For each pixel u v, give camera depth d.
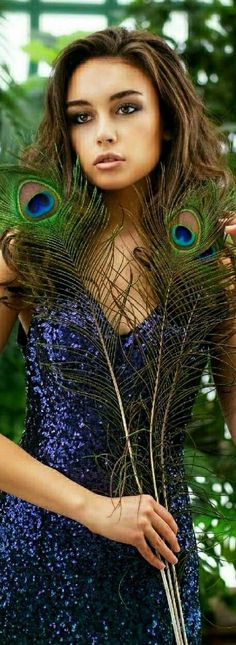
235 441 2.62
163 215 2.54
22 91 4.73
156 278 2.51
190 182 2.61
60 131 2.58
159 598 2.44
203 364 2.55
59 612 2.44
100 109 2.53
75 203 2.52
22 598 2.47
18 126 4.46
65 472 2.47
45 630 2.45
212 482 3.75
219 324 2.57
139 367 2.48
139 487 2.42
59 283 2.51
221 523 3.54
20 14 6.84
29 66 6.15
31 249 2.52
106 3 6.86
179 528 2.48
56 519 2.46
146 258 2.53
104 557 2.44
